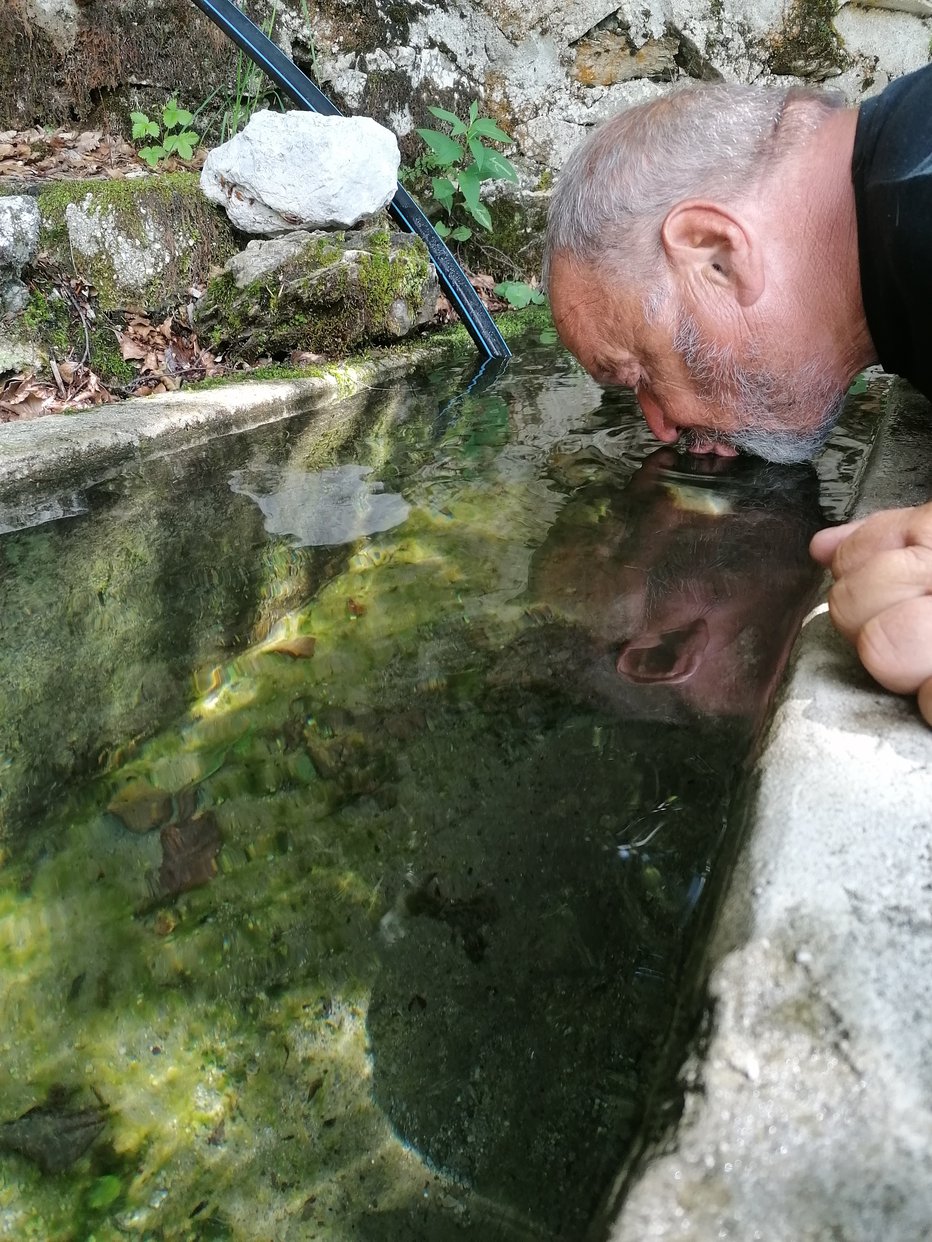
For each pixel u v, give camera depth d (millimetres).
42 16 3064
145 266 2578
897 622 782
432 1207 621
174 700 1095
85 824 932
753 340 1308
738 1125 507
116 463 1724
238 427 2008
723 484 1610
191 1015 759
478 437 1913
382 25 3400
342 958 789
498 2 3512
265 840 905
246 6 3264
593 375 1516
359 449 1868
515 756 963
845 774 719
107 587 1335
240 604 1283
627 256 1317
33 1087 719
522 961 750
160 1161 675
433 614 1238
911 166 1043
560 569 1335
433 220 3566
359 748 1005
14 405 2311
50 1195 657
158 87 3279
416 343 2744
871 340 1285
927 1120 496
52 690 1115
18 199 2424
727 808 849
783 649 1100
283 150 2619
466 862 850
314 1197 639
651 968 714
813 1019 547
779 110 1259
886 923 594
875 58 3865
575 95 3725
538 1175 609
